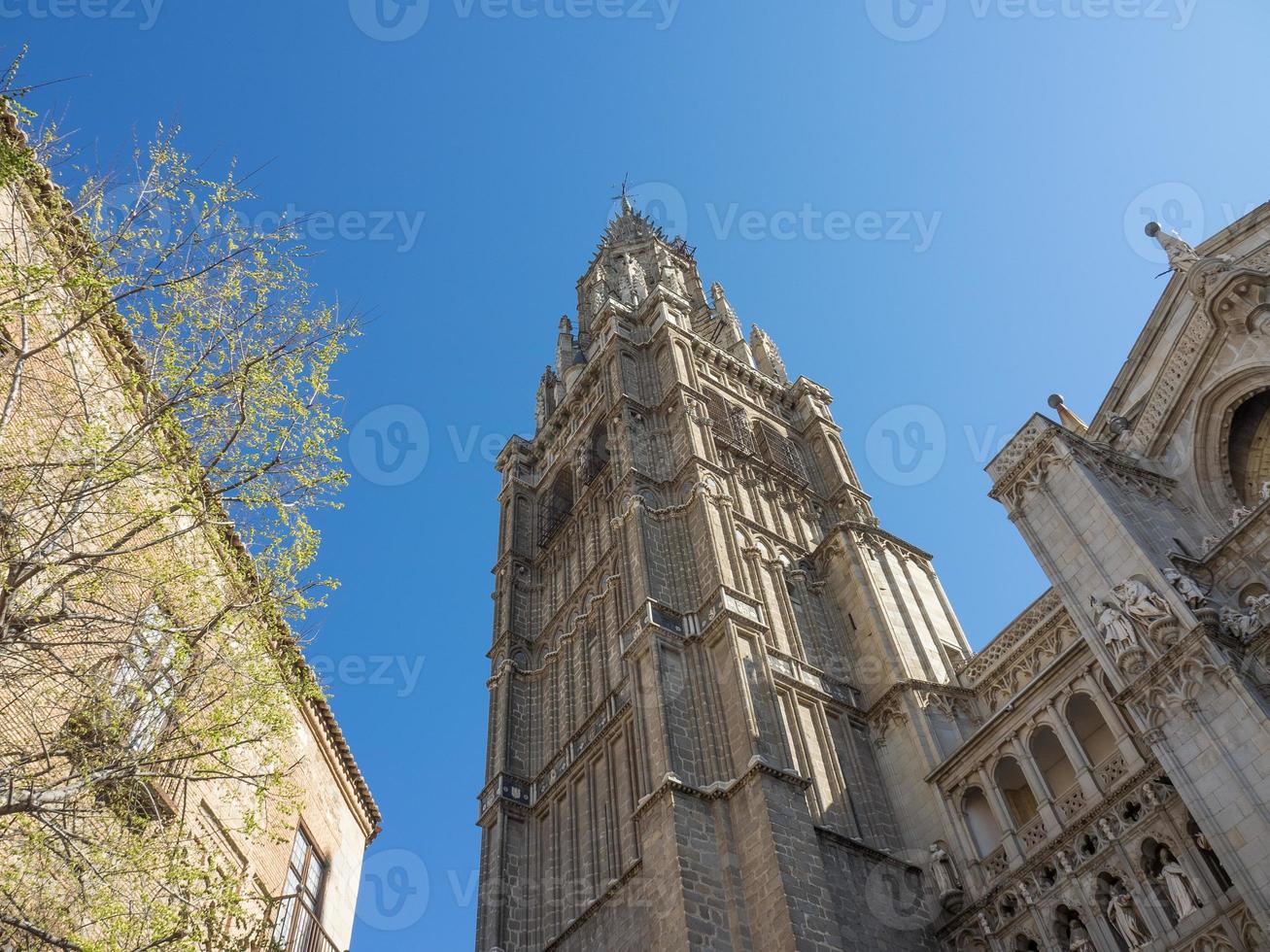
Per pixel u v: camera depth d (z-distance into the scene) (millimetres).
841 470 53188
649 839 30203
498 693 46906
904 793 34000
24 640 14664
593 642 44000
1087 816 26578
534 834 39281
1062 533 27922
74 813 14938
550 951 33250
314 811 31188
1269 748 20797
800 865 28109
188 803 22188
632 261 75750
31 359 17984
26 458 16469
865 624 40938
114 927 15555
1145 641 24297
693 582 39688
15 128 15859
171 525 17969
